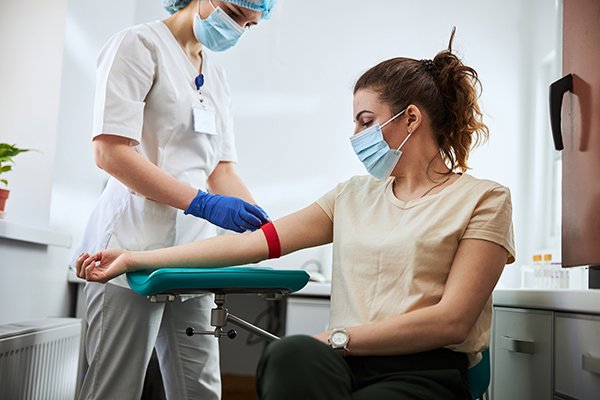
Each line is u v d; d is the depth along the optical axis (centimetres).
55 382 239
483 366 156
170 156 198
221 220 187
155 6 376
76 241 323
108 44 194
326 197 175
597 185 154
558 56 328
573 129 169
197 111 199
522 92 370
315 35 382
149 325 188
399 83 162
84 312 312
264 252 169
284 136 379
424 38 379
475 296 141
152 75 192
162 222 195
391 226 156
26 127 290
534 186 357
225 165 222
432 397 133
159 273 145
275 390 109
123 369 188
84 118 326
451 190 154
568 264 172
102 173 359
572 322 149
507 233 147
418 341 138
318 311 309
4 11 295
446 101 164
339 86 380
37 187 288
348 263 157
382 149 161
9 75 292
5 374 188
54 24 293
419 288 147
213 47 202
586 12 162
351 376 136
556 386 158
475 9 377
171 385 205
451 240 147
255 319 397
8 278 243
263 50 382
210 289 152
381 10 382
